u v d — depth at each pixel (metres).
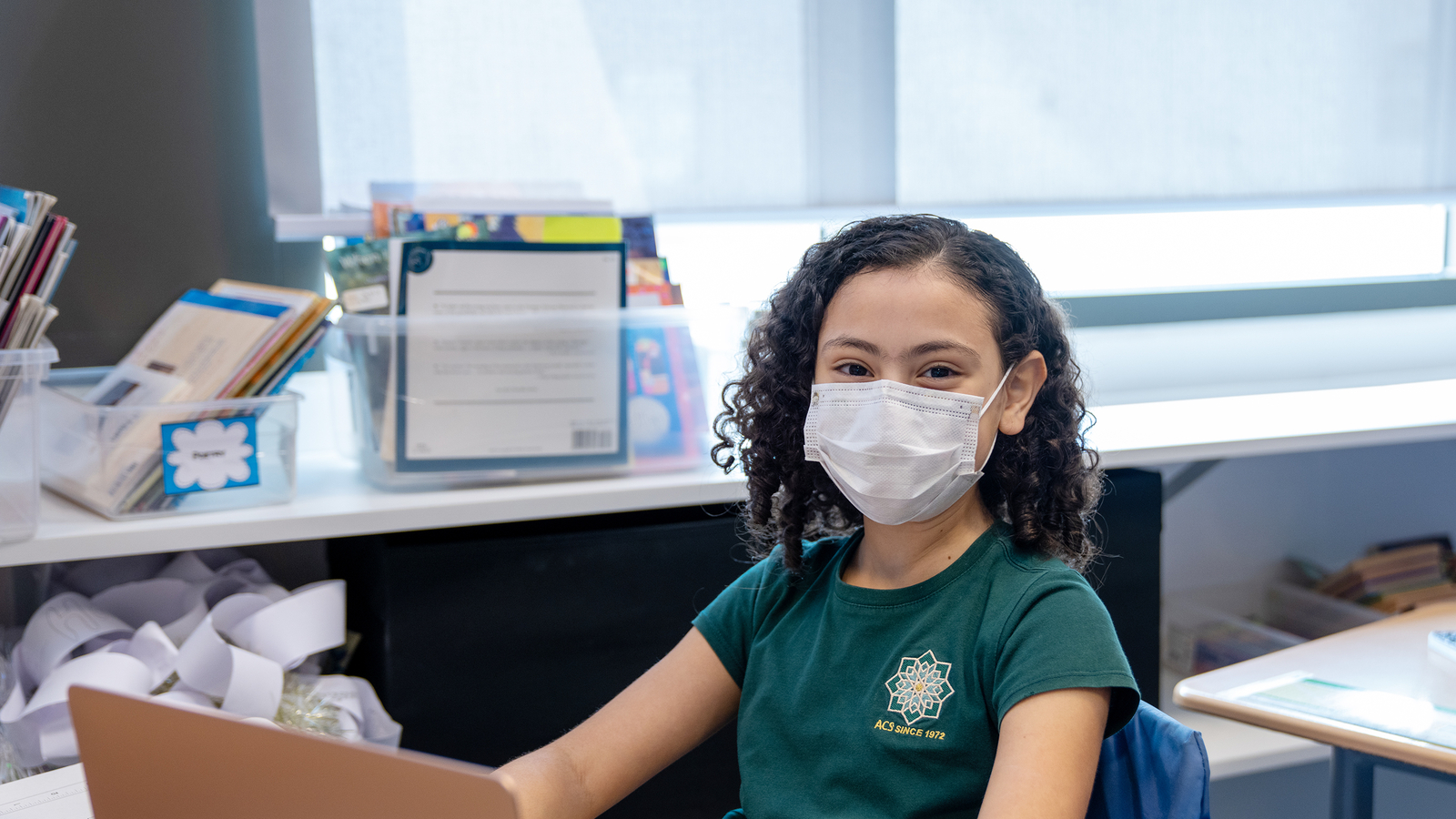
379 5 1.57
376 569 1.31
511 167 1.65
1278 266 2.22
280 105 1.55
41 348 1.13
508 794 0.49
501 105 1.63
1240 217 2.19
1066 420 0.96
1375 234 2.28
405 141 1.60
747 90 1.75
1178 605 2.04
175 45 1.54
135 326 1.57
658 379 1.42
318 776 0.54
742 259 1.92
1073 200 1.93
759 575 1.02
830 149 1.81
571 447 1.37
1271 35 1.98
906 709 0.84
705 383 1.44
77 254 1.53
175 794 0.59
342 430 1.54
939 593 0.88
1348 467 2.18
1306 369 2.14
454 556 1.29
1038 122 1.89
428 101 1.60
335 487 1.37
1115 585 1.50
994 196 1.89
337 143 1.58
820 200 1.81
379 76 1.58
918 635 0.87
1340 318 2.17
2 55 1.47
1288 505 2.15
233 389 1.25
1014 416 0.92
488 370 1.33
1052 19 1.88
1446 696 1.05
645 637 1.37
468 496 1.30
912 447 0.86
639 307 1.48
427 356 1.31
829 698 0.89
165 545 1.17
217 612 1.28
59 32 1.49
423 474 1.33
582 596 1.34
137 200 1.55
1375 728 0.97
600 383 1.38
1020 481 0.93
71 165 1.52
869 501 0.89
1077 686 0.78
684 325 1.42
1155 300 2.10
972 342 0.87
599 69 1.67
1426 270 2.31
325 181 1.58
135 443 1.20
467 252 1.33
